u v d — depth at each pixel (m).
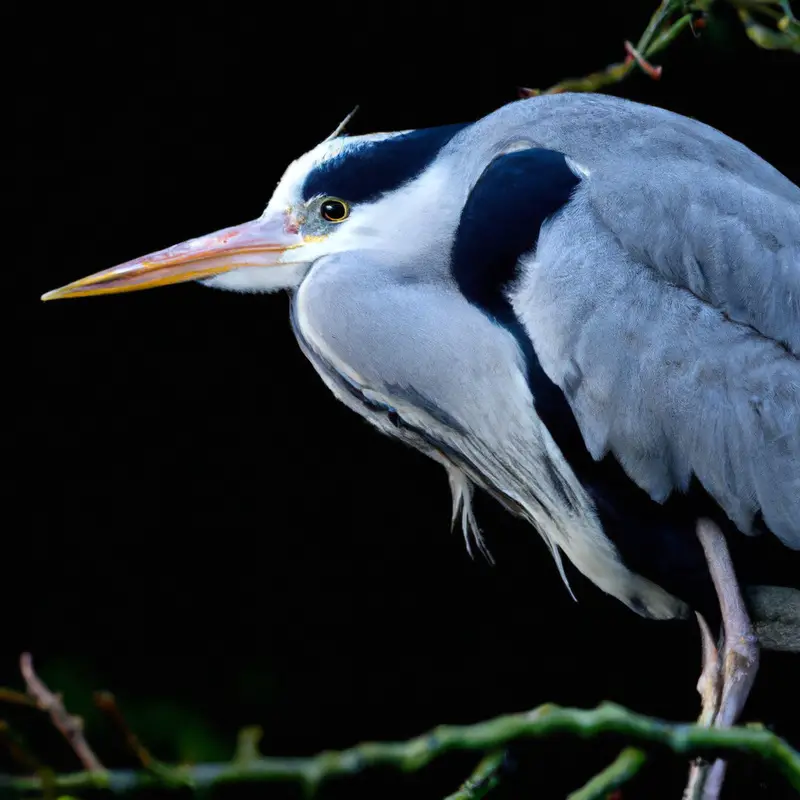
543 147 5.05
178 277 5.17
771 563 5.02
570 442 5.03
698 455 4.81
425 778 6.18
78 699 7.06
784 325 4.79
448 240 5.08
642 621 7.43
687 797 4.92
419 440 5.48
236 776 2.63
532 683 7.39
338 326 5.07
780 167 7.41
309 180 5.16
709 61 7.25
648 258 4.83
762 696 7.14
